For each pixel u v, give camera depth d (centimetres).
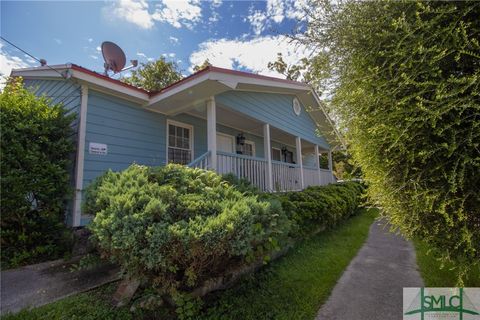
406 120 187
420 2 183
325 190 738
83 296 266
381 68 207
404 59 191
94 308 243
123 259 224
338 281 327
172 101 548
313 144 1081
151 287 257
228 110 623
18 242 381
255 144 989
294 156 1276
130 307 243
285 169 768
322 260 397
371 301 273
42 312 235
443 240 201
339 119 269
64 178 419
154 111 601
